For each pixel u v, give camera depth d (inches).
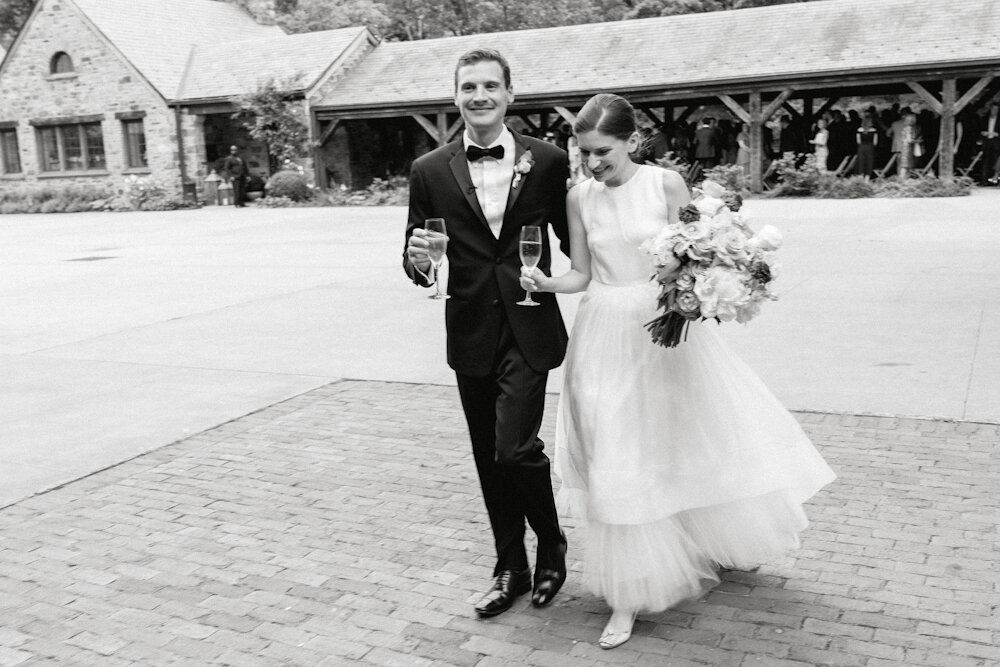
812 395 230.2
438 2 1577.3
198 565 152.0
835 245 493.7
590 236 128.8
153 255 611.8
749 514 128.0
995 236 502.6
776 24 963.3
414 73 1091.3
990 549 145.0
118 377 284.8
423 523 166.1
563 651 121.5
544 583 134.6
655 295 125.3
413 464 197.3
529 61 1038.4
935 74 836.0
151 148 1168.2
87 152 1231.5
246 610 136.1
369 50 1173.1
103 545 161.3
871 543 148.8
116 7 1225.4
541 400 129.6
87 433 228.4
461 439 213.0
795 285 378.6
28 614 136.9
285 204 1055.0
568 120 979.3
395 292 417.4
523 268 123.4
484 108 125.5
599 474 120.0
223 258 575.8
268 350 313.4
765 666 115.3
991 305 320.8
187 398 257.0
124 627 132.2
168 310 398.6
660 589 120.6
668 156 898.1
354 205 1026.7
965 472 177.2
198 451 211.5
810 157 866.1
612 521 117.8
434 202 130.1
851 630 122.8
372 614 133.6
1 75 1255.5
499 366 130.1
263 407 245.1
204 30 1322.6
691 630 124.8
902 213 655.8
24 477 198.2
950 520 156.3
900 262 424.2
